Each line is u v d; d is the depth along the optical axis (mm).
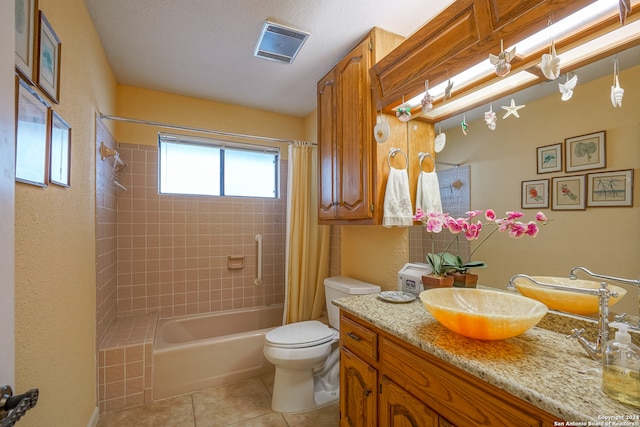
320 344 1832
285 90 2566
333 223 2053
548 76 951
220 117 2812
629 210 897
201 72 2256
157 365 1928
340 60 2033
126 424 1674
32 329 964
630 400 636
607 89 945
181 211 2633
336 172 1998
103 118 1886
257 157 3043
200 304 2684
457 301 1225
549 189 1109
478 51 1160
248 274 2889
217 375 2090
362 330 1328
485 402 805
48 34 1065
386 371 1177
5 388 582
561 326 1068
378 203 1662
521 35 1020
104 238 1953
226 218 2809
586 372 784
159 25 1705
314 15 1624
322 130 2186
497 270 1302
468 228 1361
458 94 1377
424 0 1506
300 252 2520
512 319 871
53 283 1124
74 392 1338
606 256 952
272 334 1896
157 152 2553
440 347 939
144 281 2482
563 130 1064
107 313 2051
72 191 1334
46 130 1046
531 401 685
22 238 908
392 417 1124
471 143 1409
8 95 620
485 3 1075
